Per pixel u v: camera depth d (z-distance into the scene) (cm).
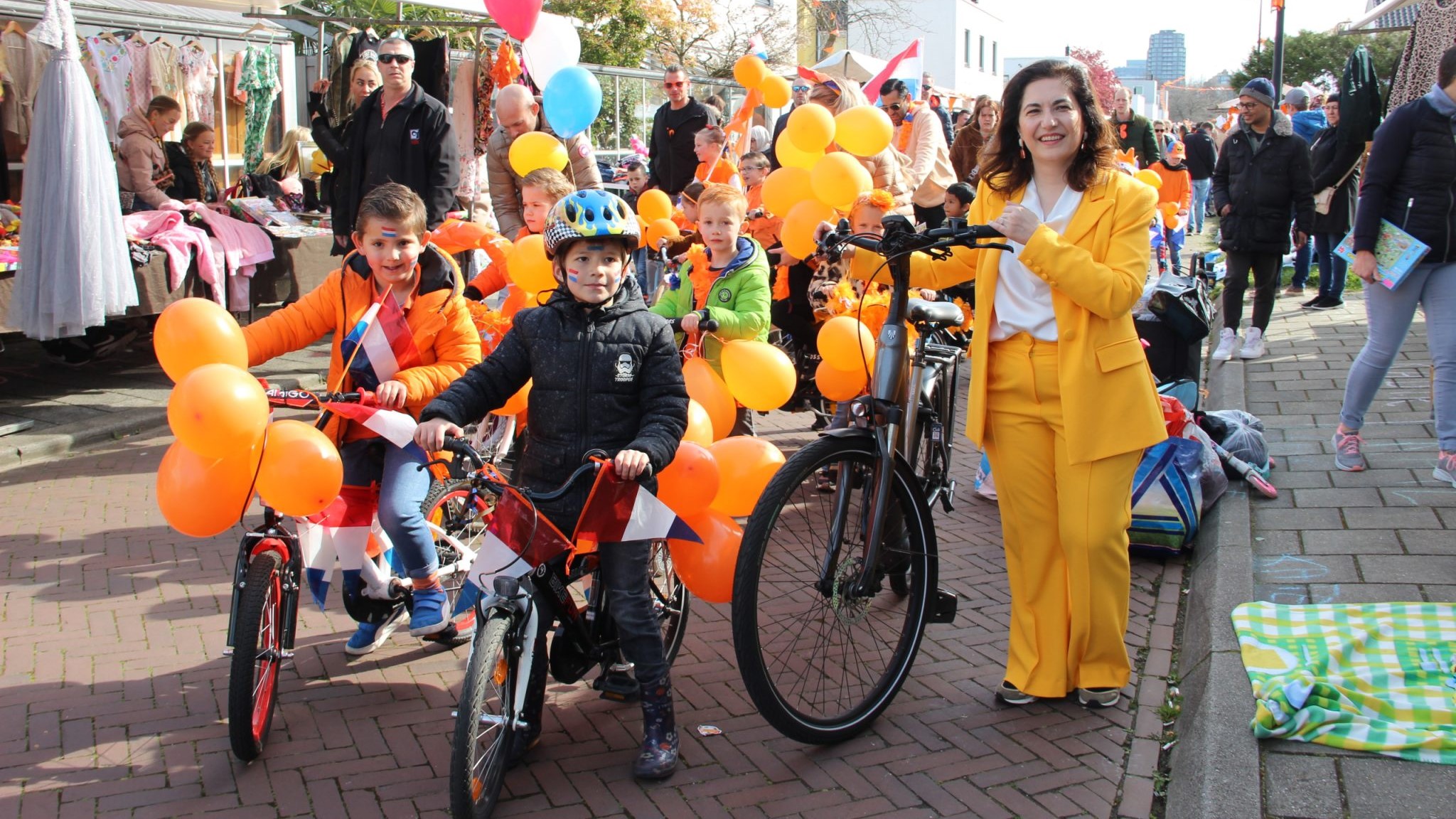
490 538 291
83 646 400
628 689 359
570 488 296
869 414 347
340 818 299
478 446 547
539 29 737
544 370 312
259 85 1174
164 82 1079
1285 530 474
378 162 720
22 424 677
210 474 312
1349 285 1171
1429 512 482
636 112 1953
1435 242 498
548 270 475
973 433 358
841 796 312
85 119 671
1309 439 604
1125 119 1297
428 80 906
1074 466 343
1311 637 368
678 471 319
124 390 788
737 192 485
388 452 360
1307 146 787
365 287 366
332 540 343
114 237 695
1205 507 513
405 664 394
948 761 331
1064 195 341
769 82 818
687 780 321
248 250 840
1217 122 2412
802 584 349
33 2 991
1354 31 1020
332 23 1092
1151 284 576
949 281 376
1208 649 376
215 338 320
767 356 418
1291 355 820
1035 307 344
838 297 509
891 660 362
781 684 362
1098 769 327
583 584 446
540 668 323
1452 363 511
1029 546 361
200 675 380
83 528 524
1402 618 376
